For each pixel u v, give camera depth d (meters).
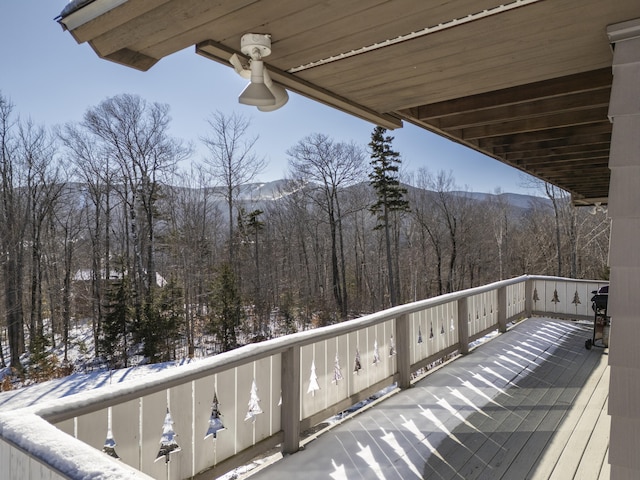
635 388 1.45
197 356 20.61
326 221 29.11
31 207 23.06
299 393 2.95
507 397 3.88
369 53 2.11
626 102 1.62
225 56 2.04
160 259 26.36
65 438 1.19
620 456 1.46
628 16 1.73
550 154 4.95
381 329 3.98
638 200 1.49
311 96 2.64
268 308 26.47
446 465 2.68
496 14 1.73
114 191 25.20
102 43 1.81
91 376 13.52
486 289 5.88
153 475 2.08
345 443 2.98
